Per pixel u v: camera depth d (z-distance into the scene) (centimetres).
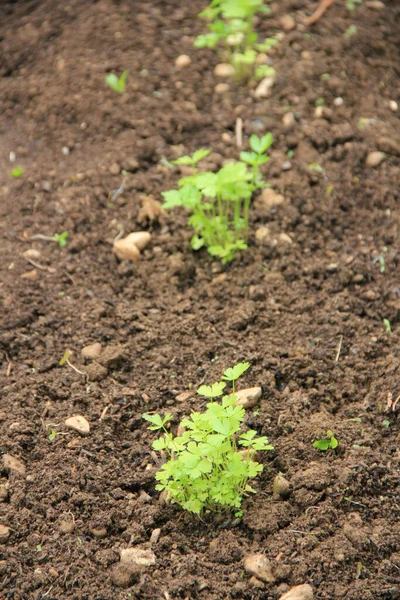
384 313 122
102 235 128
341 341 120
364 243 127
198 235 127
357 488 111
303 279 124
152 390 117
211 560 108
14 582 107
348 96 136
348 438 114
